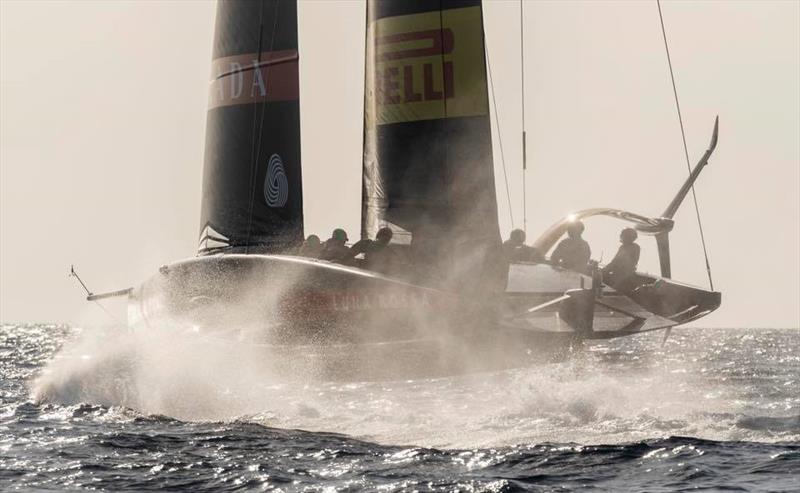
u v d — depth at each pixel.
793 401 58.22
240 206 79.06
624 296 65.62
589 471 37.56
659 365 120.69
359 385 66.44
